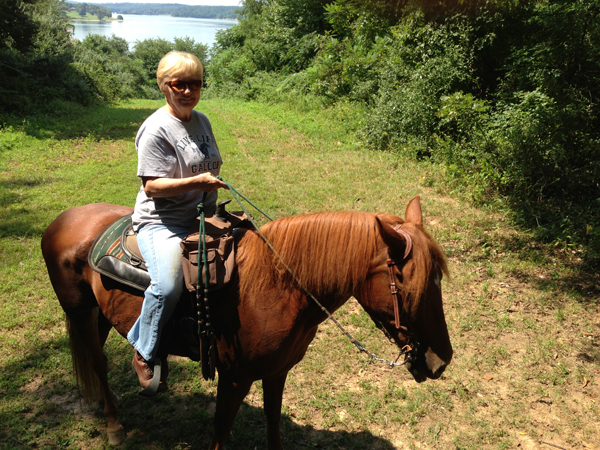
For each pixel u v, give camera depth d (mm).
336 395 3613
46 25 26719
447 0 11016
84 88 21203
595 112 8133
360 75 14609
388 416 3398
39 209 7129
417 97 10453
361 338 4320
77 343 2990
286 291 2283
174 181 2146
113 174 9281
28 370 3707
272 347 2281
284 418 3350
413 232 2076
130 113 19094
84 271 2758
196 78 2156
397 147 10531
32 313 4438
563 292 5145
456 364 4020
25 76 18453
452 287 5246
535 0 9828
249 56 25906
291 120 14898
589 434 3287
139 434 3158
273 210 7270
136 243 2514
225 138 12477
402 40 11945
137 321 2395
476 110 9570
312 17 23125
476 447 3152
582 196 7336
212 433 3182
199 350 2492
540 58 8773
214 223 2354
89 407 3383
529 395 3684
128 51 49469
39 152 11164
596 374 3920
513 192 7652
